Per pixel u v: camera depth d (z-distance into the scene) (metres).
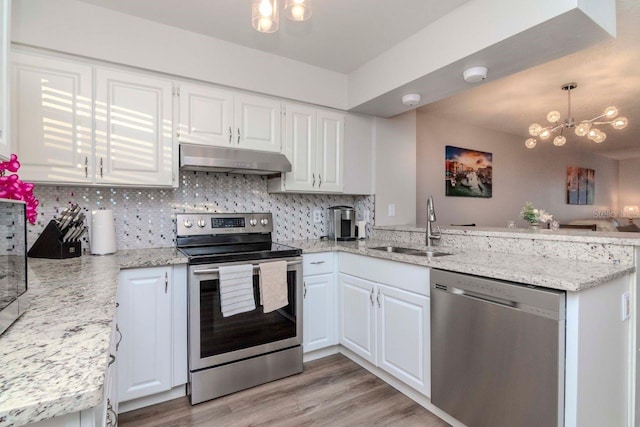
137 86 2.07
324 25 2.13
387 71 2.46
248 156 2.38
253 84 2.46
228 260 2.06
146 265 1.85
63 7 1.87
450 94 2.52
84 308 0.95
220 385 2.04
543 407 1.34
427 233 2.50
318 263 2.53
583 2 1.48
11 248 0.81
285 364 2.29
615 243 1.61
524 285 1.42
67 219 1.96
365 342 2.34
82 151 1.92
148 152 2.11
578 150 6.54
